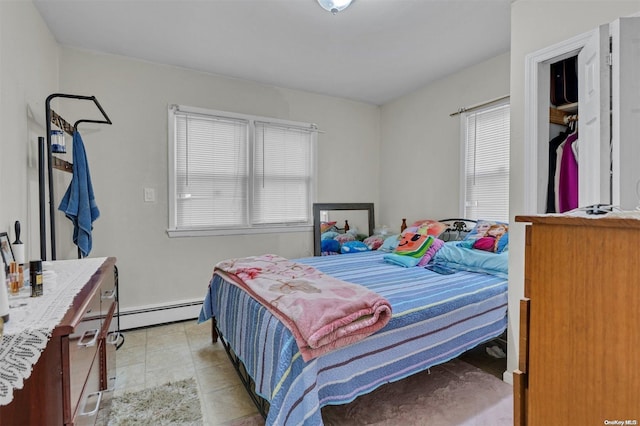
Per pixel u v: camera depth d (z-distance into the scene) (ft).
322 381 4.36
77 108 8.85
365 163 13.83
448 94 10.91
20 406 2.78
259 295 5.47
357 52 9.11
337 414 5.55
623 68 4.66
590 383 2.03
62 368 2.92
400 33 8.08
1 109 5.22
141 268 9.76
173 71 10.03
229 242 11.05
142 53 9.18
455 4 6.89
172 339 8.82
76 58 8.80
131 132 9.52
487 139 9.78
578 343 2.09
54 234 6.70
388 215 13.66
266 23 7.63
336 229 12.96
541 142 6.18
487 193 9.80
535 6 6.14
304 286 5.63
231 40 8.43
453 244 8.83
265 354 4.81
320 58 9.49
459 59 9.59
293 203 12.19
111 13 7.20
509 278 6.64
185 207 10.36
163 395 6.12
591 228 2.02
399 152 13.08
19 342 2.75
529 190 6.23
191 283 10.46
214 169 10.75
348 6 6.97
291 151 12.12
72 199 7.22
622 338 1.89
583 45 5.41
